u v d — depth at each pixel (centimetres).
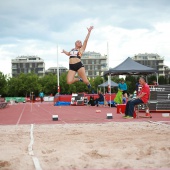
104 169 374
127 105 1168
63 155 452
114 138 614
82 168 380
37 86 7906
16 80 7875
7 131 767
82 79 859
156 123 909
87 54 14200
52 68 14288
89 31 873
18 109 2352
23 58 13700
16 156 446
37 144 553
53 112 1758
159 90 1451
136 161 414
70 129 790
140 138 609
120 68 2167
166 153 459
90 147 520
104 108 2302
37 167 376
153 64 14012
